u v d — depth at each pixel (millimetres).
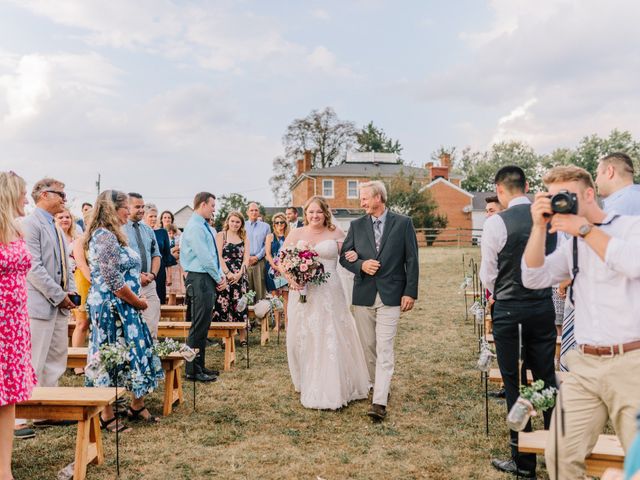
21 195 3080
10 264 2920
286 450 3943
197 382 5746
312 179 41656
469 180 71250
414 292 4617
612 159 3789
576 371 2422
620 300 2266
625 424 2271
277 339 8086
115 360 3662
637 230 2299
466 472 3557
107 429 4332
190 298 5836
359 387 5156
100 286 4051
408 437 4180
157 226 7957
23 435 4141
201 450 3939
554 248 3432
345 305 5160
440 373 6020
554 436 2459
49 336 4242
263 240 8680
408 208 32969
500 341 3490
